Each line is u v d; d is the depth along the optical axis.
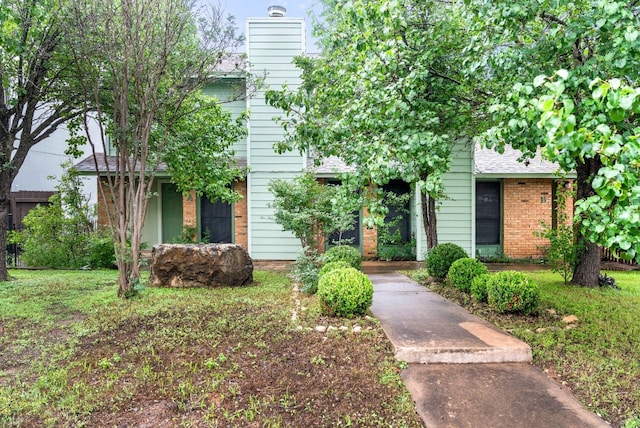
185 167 7.79
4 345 4.04
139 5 5.79
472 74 4.54
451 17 5.16
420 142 3.77
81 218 9.91
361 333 4.37
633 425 2.62
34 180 13.98
